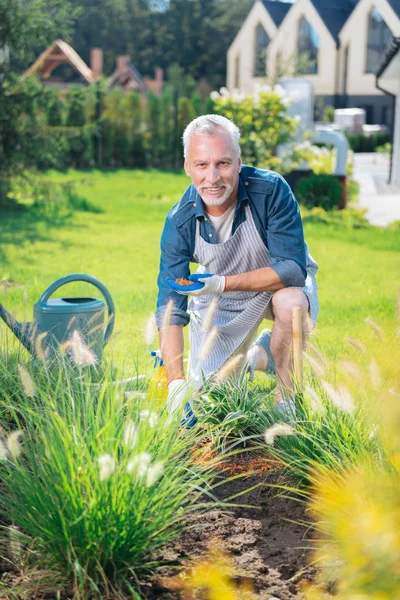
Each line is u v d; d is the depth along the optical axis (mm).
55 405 3117
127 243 11922
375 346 4035
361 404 3383
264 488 3322
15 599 2525
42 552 2715
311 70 48500
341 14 48500
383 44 45844
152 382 3934
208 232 4148
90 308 4801
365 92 46562
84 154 27594
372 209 17281
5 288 4578
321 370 3328
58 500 2633
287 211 4070
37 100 15289
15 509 2818
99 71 49531
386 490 2498
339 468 3131
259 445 3648
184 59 71312
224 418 3785
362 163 33094
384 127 44875
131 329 6367
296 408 3523
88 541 2574
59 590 2531
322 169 16172
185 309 4121
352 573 2166
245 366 4145
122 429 2916
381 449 2967
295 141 16406
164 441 3043
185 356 5746
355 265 10344
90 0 69938
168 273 4191
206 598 2533
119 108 28719
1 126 15094
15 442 2594
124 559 2660
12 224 13508
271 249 4098
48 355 4184
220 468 3494
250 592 2564
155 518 2742
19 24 14422
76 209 16062
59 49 41281
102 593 2562
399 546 2105
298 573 2658
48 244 11555
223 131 3850
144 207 16875
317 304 4406
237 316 4320
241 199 4047
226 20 72375
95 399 3529
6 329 4449
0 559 2764
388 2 44688
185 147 3947
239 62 53000
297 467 3297
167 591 2574
